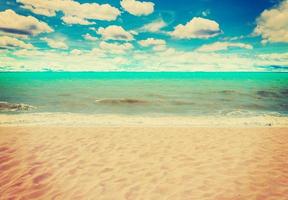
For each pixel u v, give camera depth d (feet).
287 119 36.01
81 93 72.28
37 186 14.15
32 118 34.83
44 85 95.40
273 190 13.85
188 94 72.49
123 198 12.94
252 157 18.88
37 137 23.21
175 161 17.93
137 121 33.65
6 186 14.12
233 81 123.03
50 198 12.92
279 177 15.49
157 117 37.60
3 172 15.85
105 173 15.84
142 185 14.30
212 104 53.57
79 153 19.26
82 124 30.48
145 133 25.41
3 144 21.01
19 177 15.20
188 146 21.35
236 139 23.66
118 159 18.16
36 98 59.62
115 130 26.43
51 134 24.29
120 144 21.61
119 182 14.65
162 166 17.01
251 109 46.88
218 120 35.01
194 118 36.81
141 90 83.15
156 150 20.20
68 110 44.04
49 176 15.37
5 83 101.04
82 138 23.18
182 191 13.65
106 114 40.14
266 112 43.11
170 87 94.94
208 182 14.73
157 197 13.02
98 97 63.93
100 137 23.62
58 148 20.31
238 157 18.85
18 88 82.94
